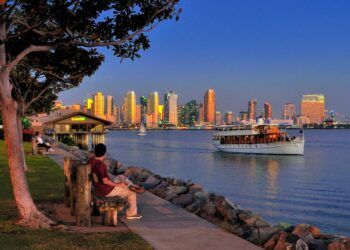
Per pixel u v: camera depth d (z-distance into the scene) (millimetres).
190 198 13734
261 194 43062
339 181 54719
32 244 8055
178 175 61938
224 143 104438
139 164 79062
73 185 11031
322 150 126250
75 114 96250
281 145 94688
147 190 16812
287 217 30797
